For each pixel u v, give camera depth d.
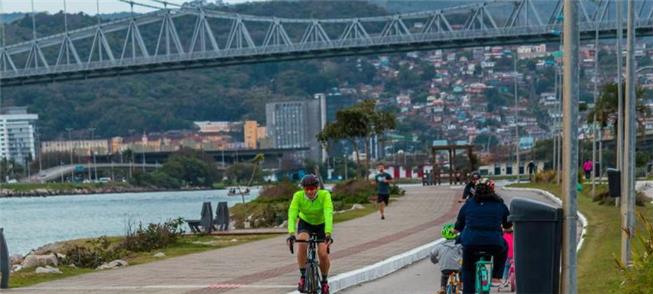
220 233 37.06
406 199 57.62
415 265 25.62
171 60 170.50
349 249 28.17
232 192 129.00
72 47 176.75
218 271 23.41
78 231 73.38
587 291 18.52
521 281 12.36
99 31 176.75
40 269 24.88
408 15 168.62
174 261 26.52
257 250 29.11
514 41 157.88
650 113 77.31
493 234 15.53
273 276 21.98
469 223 15.61
